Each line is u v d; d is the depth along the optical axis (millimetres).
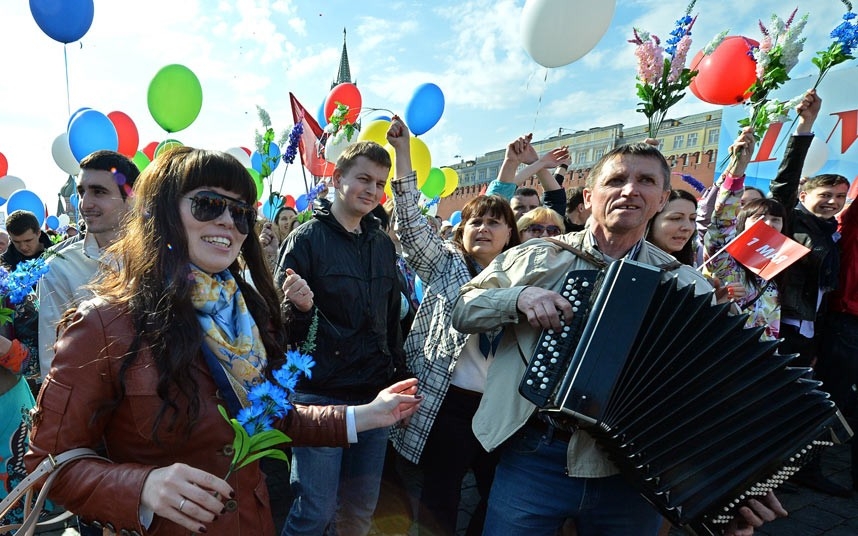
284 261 2164
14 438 2131
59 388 1006
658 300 1462
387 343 2436
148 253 1122
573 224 3754
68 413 997
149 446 1062
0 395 2090
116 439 1082
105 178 2025
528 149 3410
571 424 1478
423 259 2520
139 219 1166
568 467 1530
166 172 1165
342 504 2299
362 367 2215
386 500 2852
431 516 2277
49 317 1970
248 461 1015
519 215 3670
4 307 1976
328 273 2154
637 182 1562
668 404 1384
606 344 1393
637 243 1704
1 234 4168
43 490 973
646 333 1416
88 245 2102
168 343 1050
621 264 1501
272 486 3275
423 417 2305
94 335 1037
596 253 1695
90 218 2041
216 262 1192
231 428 1108
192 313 1107
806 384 1428
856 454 3410
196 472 956
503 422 1626
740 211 3260
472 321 1693
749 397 1400
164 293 1083
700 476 1392
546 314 1487
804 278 3486
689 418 1375
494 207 2523
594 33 3379
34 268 1862
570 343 1476
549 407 1410
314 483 2051
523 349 1634
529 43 3516
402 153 2547
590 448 1534
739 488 1383
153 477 953
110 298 1097
